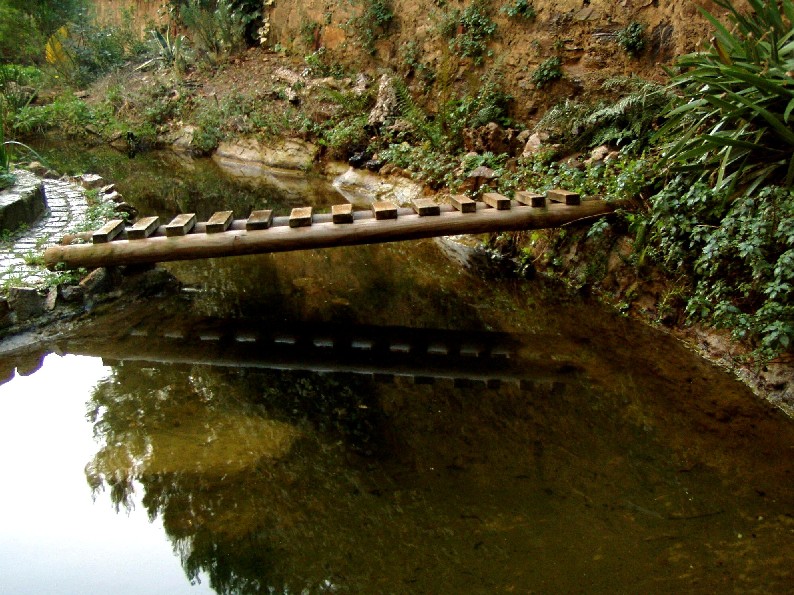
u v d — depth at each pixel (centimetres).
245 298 552
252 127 1102
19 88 1402
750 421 354
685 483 307
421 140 836
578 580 251
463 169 696
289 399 395
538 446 341
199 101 1233
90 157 1155
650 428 354
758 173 406
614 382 404
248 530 282
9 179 623
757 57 416
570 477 314
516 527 280
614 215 511
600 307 508
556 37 706
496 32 781
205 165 1097
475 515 288
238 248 490
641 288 489
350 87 1016
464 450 338
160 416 377
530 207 508
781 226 366
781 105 396
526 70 741
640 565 258
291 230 491
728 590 244
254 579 256
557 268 570
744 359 396
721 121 415
